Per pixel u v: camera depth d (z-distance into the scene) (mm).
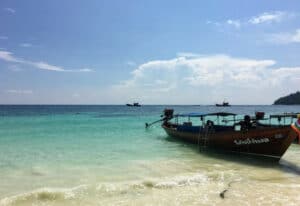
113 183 9836
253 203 8023
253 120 17109
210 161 14266
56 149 16891
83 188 9195
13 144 18531
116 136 23625
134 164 13203
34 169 12008
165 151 16922
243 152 15469
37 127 29891
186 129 20953
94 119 45531
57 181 10305
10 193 8969
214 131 17484
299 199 8367
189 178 10555
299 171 12188
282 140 13547
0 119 42531
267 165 13422
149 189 9344
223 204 7965
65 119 44375
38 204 7926
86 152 16109
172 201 8203
